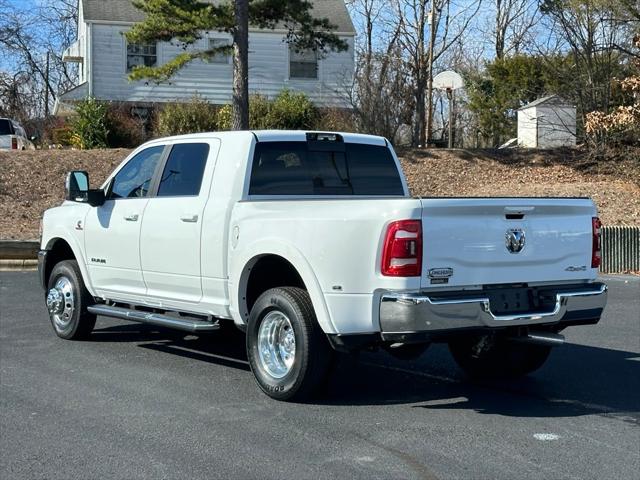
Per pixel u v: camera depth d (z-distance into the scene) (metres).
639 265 17.02
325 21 21.81
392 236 5.87
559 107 25.64
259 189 7.21
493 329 6.23
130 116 28.23
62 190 20.06
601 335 9.98
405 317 5.81
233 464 5.25
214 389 7.11
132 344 9.05
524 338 6.43
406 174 22.09
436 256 5.96
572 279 6.71
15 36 45.06
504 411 6.57
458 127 36.00
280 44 31.41
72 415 6.32
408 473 5.11
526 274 6.41
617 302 12.65
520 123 27.41
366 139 8.07
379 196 7.98
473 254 6.11
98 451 5.50
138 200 8.07
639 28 23.03
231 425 6.07
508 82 31.86
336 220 6.13
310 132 7.67
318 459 5.35
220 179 7.27
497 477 5.07
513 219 6.34
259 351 6.77
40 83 47.50
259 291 7.11
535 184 21.75
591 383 7.57
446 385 7.45
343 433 5.90
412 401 6.85
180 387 7.18
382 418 6.30
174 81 30.58
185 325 7.33
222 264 7.05
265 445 5.62
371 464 5.27
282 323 6.66
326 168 7.71
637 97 22.70
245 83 20.55
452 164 22.83
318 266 6.22
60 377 7.51
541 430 6.06
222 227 7.05
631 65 23.47
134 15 30.47
